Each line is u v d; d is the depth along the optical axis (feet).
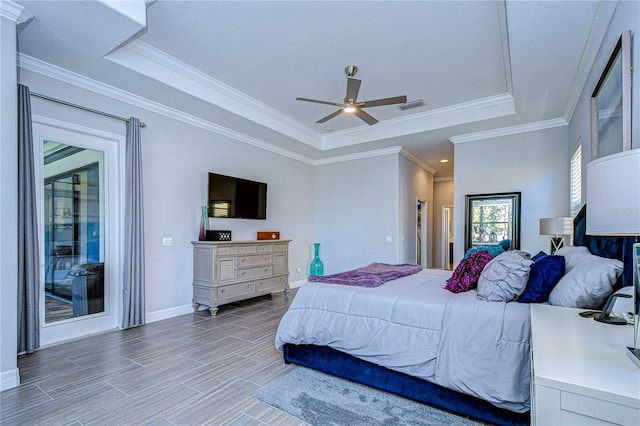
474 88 13.84
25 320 9.73
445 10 8.96
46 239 10.66
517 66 10.24
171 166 14.23
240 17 9.35
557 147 15.21
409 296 7.93
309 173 23.13
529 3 7.38
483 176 16.99
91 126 11.61
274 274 17.34
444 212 31.09
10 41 7.62
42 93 10.44
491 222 16.62
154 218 13.55
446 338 6.74
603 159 3.94
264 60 11.75
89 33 8.82
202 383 8.07
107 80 11.53
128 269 12.17
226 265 14.76
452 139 17.97
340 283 9.50
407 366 6.98
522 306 6.63
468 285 8.24
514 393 5.74
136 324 12.42
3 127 7.51
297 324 8.80
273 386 7.93
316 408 6.97
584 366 3.32
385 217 20.42
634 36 6.33
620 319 4.97
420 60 11.61
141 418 6.59
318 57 11.50
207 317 13.99
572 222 11.36
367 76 12.84
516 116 14.74
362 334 7.77
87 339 11.16
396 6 8.83
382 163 20.66
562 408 3.03
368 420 6.53
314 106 16.07
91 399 7.28
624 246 5.76
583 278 5.95
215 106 13.83
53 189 10.83
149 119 13.43
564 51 9.34
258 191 18.29
